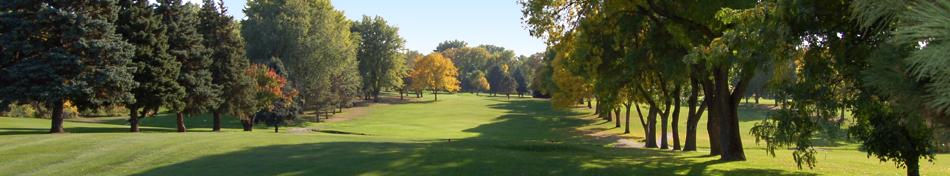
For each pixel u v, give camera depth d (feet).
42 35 92.63
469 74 531.91
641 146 131.44
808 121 40.96
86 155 59.41
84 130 116.78
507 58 595.47
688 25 55.26
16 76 88.89
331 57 195.83
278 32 186.50
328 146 70.23
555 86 169.17
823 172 53.26
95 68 93.66
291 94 163.73
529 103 324.19
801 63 36.88
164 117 214.69
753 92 288.51
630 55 62.18
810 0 29.17
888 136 38.11
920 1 10.09
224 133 96.32
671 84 100.73
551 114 248.32
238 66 134.10
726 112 65.67
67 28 89.86
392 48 292.40
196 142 72.59
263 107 150.61
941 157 83.35
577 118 227.81
